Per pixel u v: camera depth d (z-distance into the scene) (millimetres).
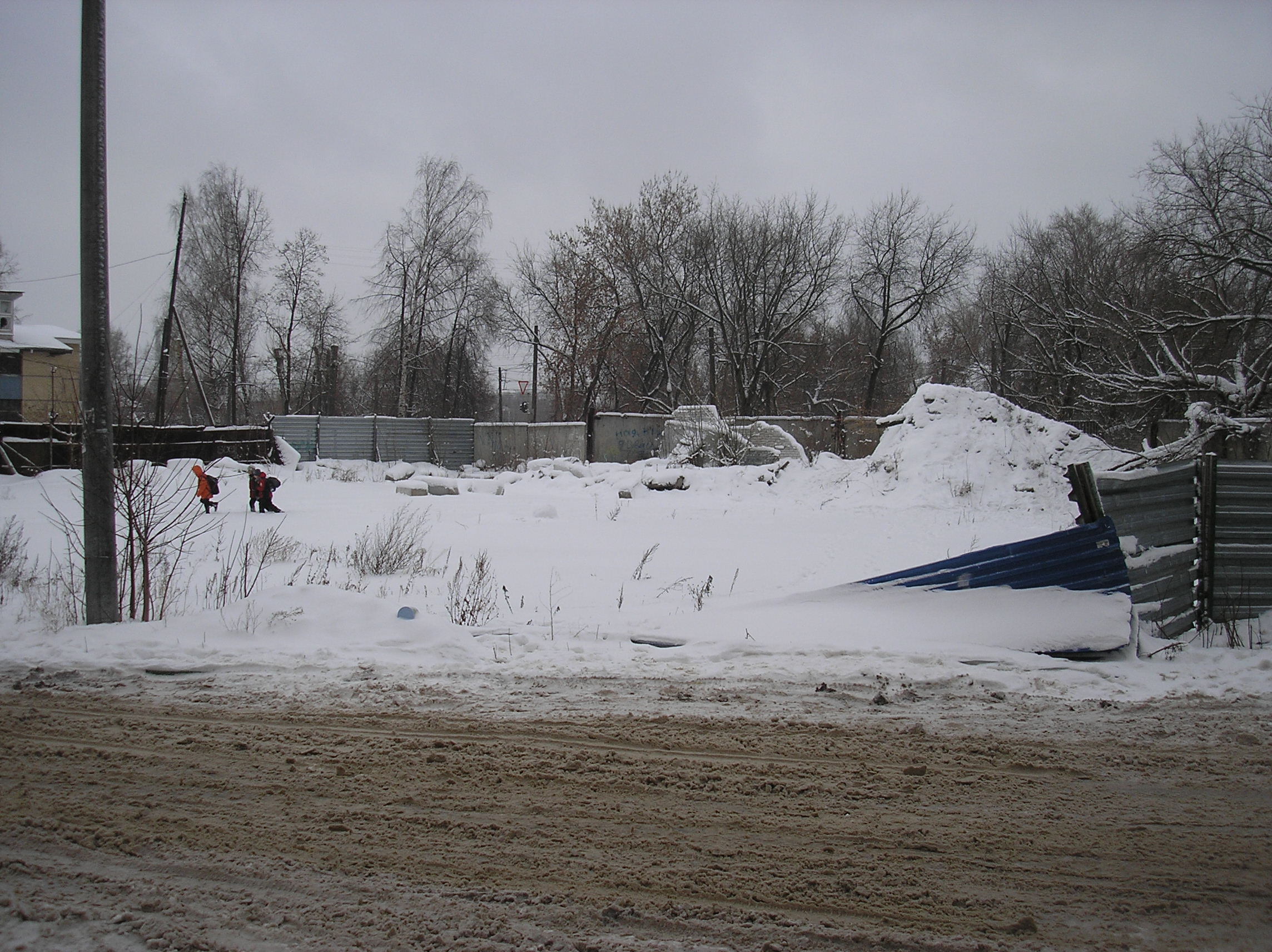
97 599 8156
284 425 38562
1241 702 5828
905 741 5176
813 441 31578
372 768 4754
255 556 13133
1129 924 3205
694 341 48781
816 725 5457
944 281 44000
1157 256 22125
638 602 9789
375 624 7793
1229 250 20609
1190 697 5953
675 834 3967
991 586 7445
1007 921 3219
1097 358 27172
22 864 3664
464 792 4426
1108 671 6445
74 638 7547
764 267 44531
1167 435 26625
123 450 8734
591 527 17453
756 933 3146
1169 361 23531
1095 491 7238
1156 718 5555
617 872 3594
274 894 3416
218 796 4371
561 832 3979
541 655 7125
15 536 15023
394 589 10586
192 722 5543
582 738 5234
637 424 37469
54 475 26406
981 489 20547
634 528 17172
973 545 14141
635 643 7539
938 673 6410
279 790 4453
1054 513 18906
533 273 47594
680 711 5754
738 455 28000
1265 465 8000
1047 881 3525
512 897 3393
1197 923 3211
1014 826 4047
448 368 49719
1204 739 5184
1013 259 41125
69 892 3432
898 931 3156
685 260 45000
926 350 54062
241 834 3945
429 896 3396
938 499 20266
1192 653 7000
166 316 37406
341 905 3332
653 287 44500
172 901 3350
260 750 5035
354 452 39656
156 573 10703
